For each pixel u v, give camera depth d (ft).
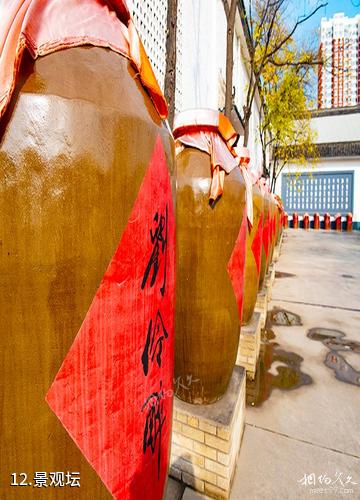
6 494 2.77
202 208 6.91
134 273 3.22
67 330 2.78
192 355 7.37
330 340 15.98
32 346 2.67
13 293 2.59
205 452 7.23
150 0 13.24
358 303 21.81
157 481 4.04
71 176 2.69
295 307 21.01
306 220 79.10
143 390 3.51
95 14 3.32
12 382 2.66
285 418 9.97
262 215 12.66
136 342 3.33
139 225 3.23
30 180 2.57
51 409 2.78
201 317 7.14
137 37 3.57
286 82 35.83
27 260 2.60
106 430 3.11
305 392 11.44
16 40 2.59
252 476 7.77
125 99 3.16
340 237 62.23
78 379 2.87
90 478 3.05
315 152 69.72
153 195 3.45
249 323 12.74
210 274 7.01
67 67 2.86
